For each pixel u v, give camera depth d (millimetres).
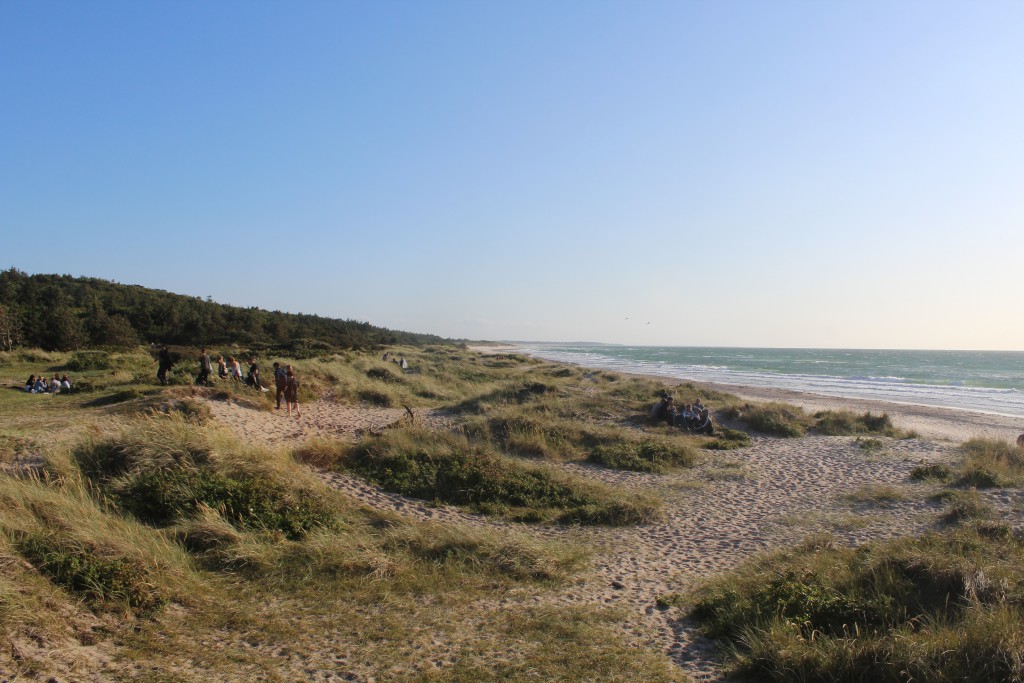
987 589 5750
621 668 4984
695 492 12242
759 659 4980
